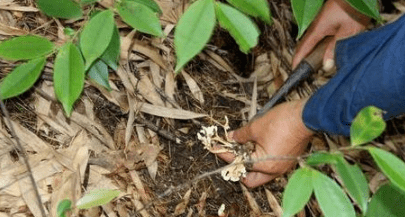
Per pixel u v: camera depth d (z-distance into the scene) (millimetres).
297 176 728
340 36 1433
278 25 1691
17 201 1114
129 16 818
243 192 1383
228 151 1295
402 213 867
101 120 1309
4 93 851
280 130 1205
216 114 1468
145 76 1397
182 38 670
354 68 1069
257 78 1604
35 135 1191
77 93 820
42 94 1258
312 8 761
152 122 1376
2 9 1325
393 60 973
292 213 718
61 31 1336
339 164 724
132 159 1277
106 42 806
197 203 1312
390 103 1020
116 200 1204
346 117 1068
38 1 980
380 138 1690
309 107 1131
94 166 1232
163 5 1475
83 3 1013
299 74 1451
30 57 856
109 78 1347
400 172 683
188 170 1350
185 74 1454
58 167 1178
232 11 718
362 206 710
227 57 1583
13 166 1141
